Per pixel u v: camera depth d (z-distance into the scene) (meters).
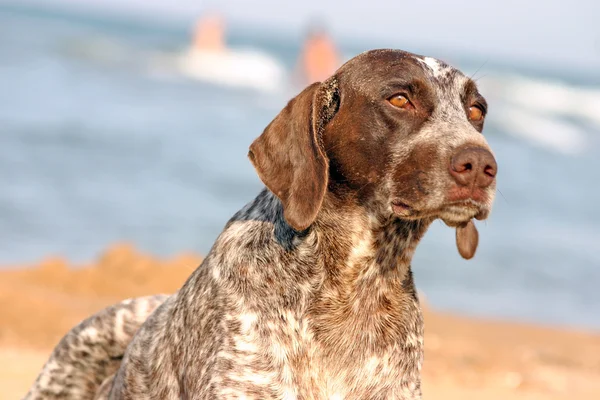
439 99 6.11
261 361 5.86
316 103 6.15
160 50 63.66
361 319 6.12
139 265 15.95
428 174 5.79
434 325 15.52
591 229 26.98
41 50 57.88
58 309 13.49
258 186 26.41
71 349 7.56
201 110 42.00
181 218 22.06
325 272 6.08
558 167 39.97
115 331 7.49
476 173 5.62
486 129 49.47
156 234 20.41
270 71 60.81
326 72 52.72
